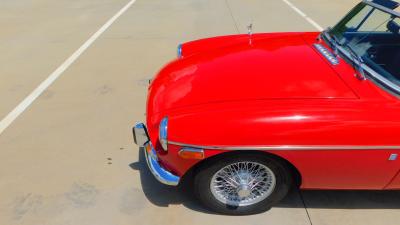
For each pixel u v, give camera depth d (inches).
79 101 185.9
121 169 138.9
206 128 100.0
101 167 139.9
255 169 110.4
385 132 97.7
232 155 103.7
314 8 366.0
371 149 99.6
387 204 124.3
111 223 117.5
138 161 143.0
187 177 135.0
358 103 103.0
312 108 101.0
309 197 126.7
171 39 277.3
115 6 379.2
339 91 107.5
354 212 121.3
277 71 118.6
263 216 119.9
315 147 99.3
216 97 110.4
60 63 233.3
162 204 124.2
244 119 99.4
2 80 209.6
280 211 121.5
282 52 132.1
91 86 201.9
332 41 134.3
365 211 121.7
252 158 104.8
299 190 129.6
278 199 117.0
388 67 113.7
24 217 119.5
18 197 126.9
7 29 305.3
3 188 130.6
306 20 325.1
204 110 104.1
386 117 98.8
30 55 247.3
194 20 326.6
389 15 127.0
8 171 138.0
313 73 116.0
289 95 107.3
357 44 126.8
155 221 118.2
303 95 107.0
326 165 103.6
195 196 125.6
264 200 116.9
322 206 123.4
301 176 107.5
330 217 119.5
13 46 264.5
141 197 127.0
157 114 113.0
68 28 306.2
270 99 106.3
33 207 123.0
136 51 252.7
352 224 117.2
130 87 200.4
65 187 130.8
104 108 179.5
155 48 258.4
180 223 117.6
